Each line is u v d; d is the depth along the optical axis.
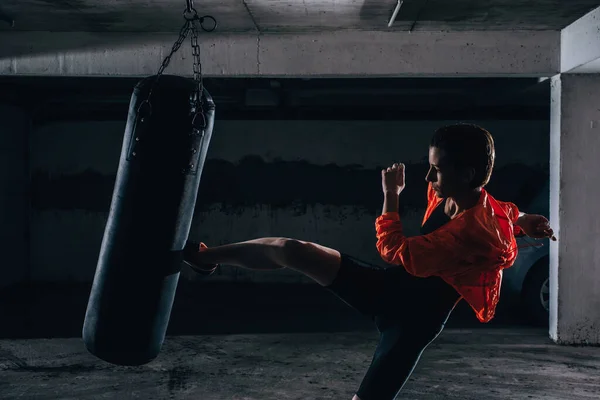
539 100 7.86
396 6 4.36
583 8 4.38
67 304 7.11
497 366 4.59
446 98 7.83
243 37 5.21
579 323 5.16
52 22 4.92
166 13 4.58
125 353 2.71
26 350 5.09
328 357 4.88
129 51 5.26
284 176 8.47
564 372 4.44
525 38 5.12
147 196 2.62
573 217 5.12
